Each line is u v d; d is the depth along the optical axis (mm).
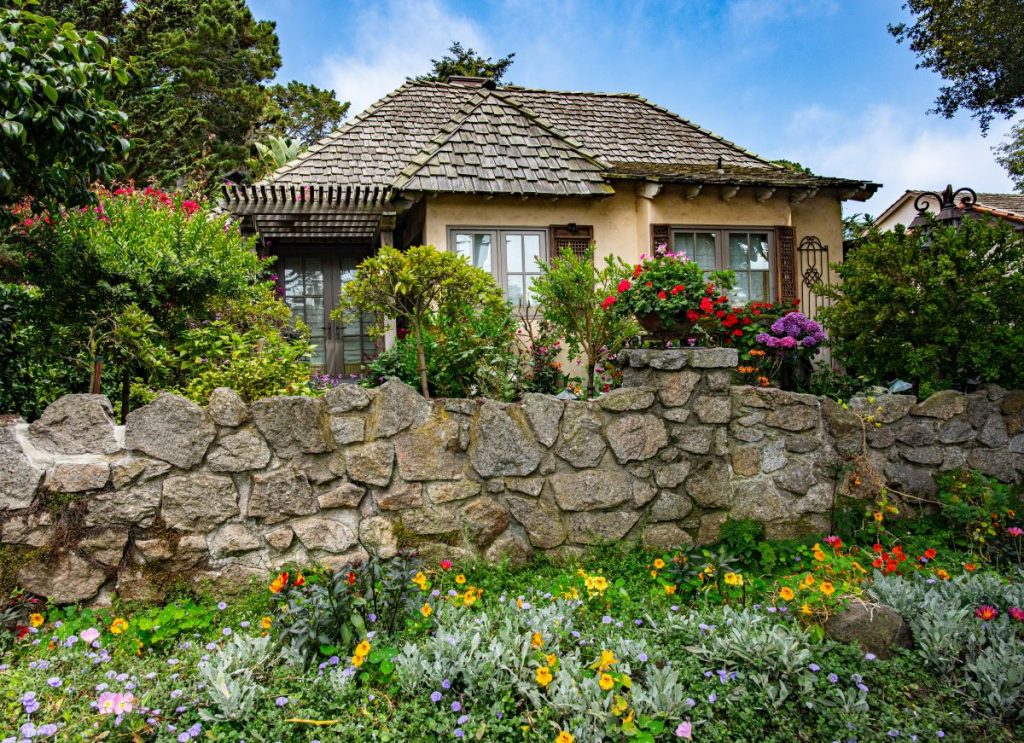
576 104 10422
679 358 3957
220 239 5230
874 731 2271
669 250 7852
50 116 3141
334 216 7672
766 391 4141
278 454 3344
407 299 4973
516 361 5832
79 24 13898
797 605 2975
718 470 3992
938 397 4457
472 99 8445
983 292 4625
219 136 19125
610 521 3787
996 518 4023
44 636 2807
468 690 2355
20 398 4047
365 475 3449
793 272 8273
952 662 2625
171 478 3203
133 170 12914
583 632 2855
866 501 4223
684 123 10219
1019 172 18438
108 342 4207
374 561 3051
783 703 2385
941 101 10727
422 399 3592
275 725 2211
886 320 4988
